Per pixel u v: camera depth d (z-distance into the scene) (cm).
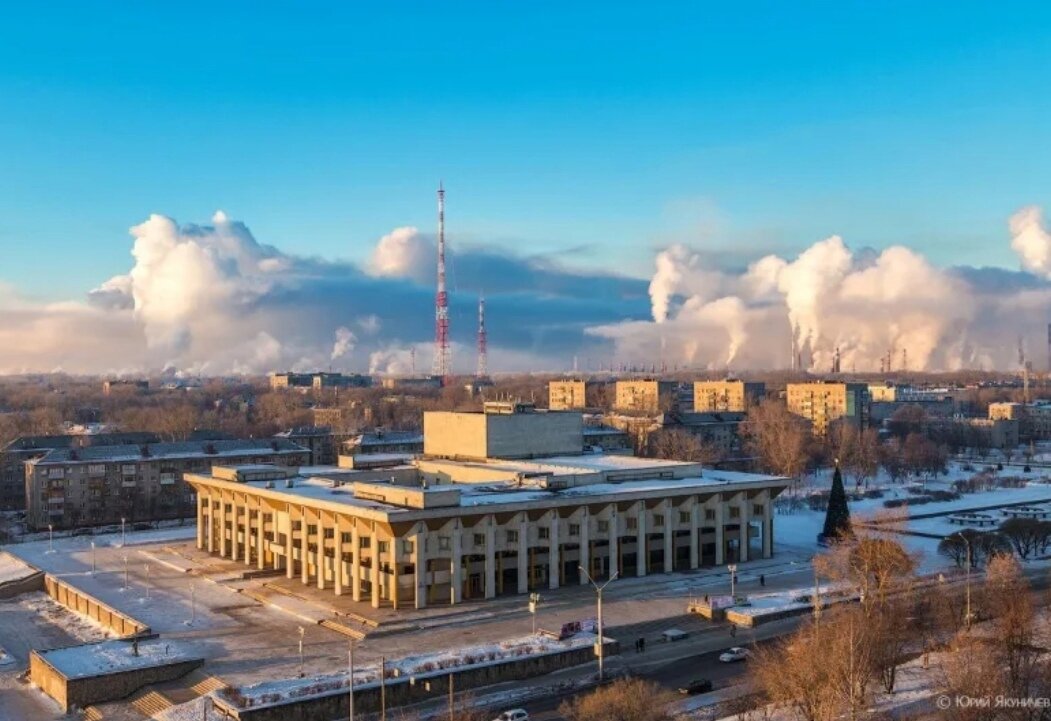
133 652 11031
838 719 8381
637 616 12925
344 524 14262
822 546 17900
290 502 15212
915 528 19762
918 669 10106
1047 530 16662
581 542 14912
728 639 11962
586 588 14588
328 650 11488
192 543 18750
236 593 14612
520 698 9950
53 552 18025
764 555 16862
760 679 9131
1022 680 8906
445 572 13825
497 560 14250
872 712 8562
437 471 18450
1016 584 11844
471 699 9712
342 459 19650
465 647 11438
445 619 12812
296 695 9569
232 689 9856
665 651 11506
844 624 9438
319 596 14175
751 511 16762
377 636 12075
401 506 13712
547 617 12938
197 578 15700
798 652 9269
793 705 8688
